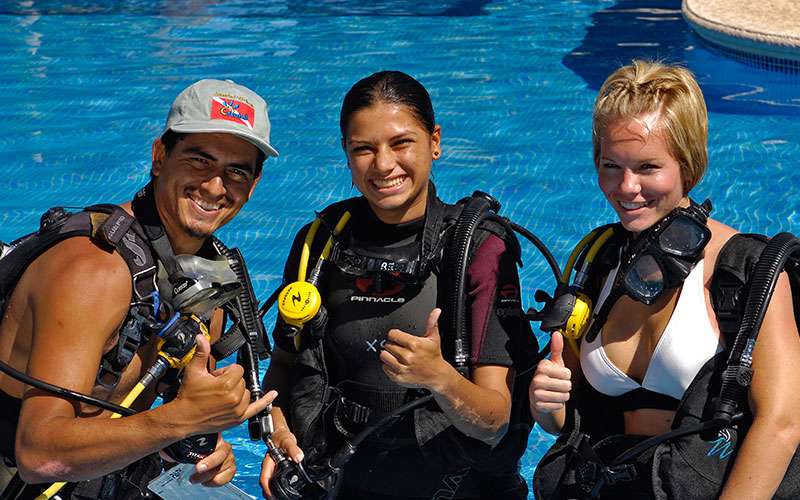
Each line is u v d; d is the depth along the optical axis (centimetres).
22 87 865
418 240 297
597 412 283
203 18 1105
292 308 290
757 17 920
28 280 256
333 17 1102
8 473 266
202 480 279
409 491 299
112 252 254
